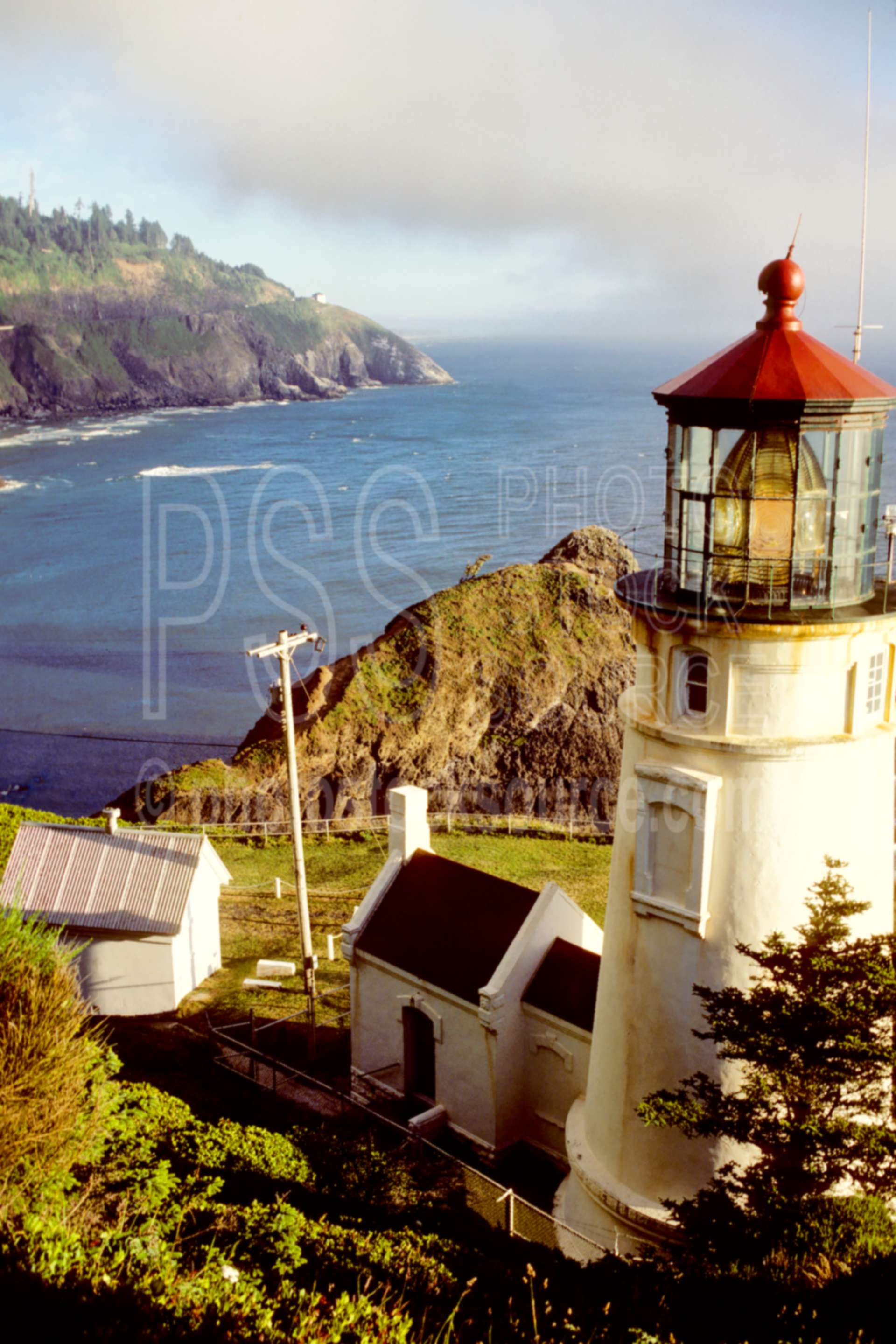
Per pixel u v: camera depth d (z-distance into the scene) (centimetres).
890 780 1570
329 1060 2706
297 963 3228
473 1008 2264
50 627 10675
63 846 3206
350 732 5881
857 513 1461
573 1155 1822
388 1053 2509
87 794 7069
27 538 15200
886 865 1590
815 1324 1202
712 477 1470
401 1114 2444
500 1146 2284
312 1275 1355
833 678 1477
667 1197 1652
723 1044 1551
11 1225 1161
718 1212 1394
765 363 1414
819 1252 1316
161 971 2983
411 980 2402
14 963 1433
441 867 2577
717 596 1490
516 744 6238
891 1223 1381
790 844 1498
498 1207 2016
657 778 1554
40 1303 1010
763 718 1482
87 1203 1337
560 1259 1642
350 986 2580
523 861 4259
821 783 1495
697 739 1509
